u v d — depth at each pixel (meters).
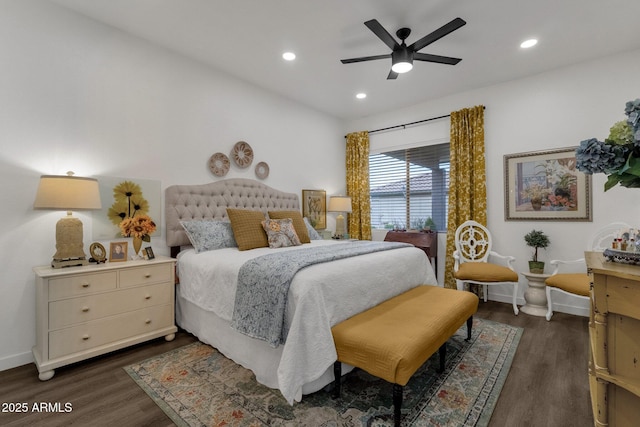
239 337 2.14
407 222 4.89
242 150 3.82
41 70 2.38
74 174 2.50
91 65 2.63
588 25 2.67
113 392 1.88
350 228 5.34
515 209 3.78
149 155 2.99
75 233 2.32
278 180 4.33
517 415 1.66
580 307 3.32
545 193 3.57
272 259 2.16
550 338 2.69
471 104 4.12
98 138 2.66
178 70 3.22
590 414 1.67
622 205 3.15
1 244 2.20
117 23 2.70
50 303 2.03
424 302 2.23
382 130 5.08
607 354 1.17
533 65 3.41
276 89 4.14
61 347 2.07
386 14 2.53
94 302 2.22
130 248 2.84
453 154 4.18
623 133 1.13
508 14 2.52
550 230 3.56
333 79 3.81
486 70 3.53
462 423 1.59
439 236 4.49
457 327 2.12
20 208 2.28
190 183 3.32
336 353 1.71
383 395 1.84
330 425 1.57
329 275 1.89
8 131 2.23
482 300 3.93
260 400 1.79
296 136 4.59
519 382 1.99
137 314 2.44
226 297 2.21
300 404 1.75
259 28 2.75
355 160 5.34
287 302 1.78
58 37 2.45
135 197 2.88
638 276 1.05
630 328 1.12
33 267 2.30
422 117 4.62
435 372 2.11
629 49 3.07
